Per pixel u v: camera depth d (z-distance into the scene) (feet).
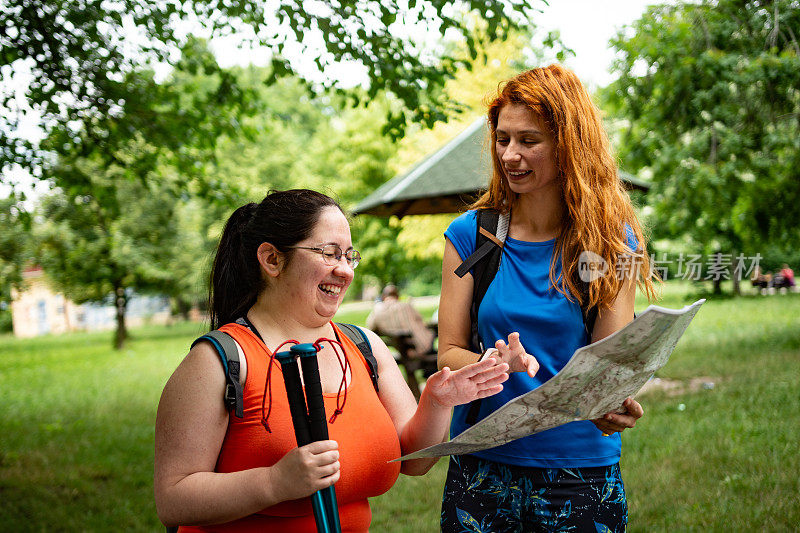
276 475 4.84
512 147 6.38
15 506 17.46
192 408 5.17
